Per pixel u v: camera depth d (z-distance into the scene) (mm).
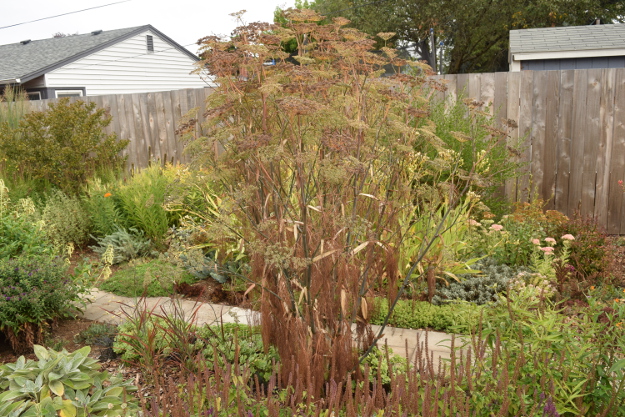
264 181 2748
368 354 2922
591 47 10625
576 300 3660
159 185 6152
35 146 7492
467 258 4945
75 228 6055
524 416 1900
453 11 23562
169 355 3211
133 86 17625
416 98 3275
